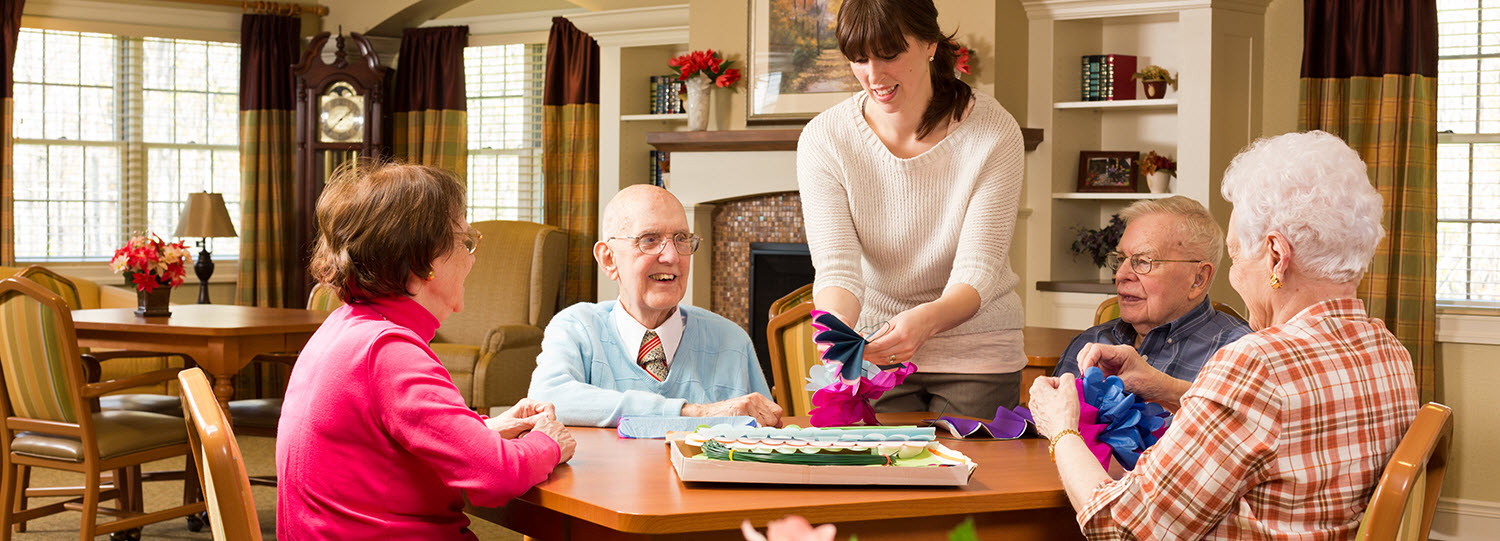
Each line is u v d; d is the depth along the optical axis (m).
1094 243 5.34
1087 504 1.45
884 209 2.13
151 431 3.79
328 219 1.61
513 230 6.61
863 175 2.13
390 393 1.50
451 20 7.53
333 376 1.53
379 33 7.49
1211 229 2.37
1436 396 4.70
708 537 1.37
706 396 2.22
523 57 7.46
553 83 6.99
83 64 7.08
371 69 7.11
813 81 5.76
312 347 1.61
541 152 7.45
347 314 1.62
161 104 7.30
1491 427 4.61
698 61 6.00
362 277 1.59
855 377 1.80
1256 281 1.47
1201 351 2.33
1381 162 4.62
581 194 6.95
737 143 5.89
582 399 1.99
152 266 4.45
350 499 1.53
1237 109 5.11
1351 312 1.42
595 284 7.00
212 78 7.45
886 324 1.89
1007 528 1.52
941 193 2.10
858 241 2.19
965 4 5.32
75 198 7.08
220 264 7.38
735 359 2.26
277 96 7.23
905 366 1.89
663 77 6.75
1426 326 4.59
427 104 7.31
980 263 2.01
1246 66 5.12
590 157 6.93
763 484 1.48
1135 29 5.53
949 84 2.10
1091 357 1.84
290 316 4.55
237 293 7.25
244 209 7.20
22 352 3.57
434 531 1.56
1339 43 4.75
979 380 2.18
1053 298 5.41
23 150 6.89
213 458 1.26
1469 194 4.81
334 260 1.60
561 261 6.65
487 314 6.52
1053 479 1.57
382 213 1.58
